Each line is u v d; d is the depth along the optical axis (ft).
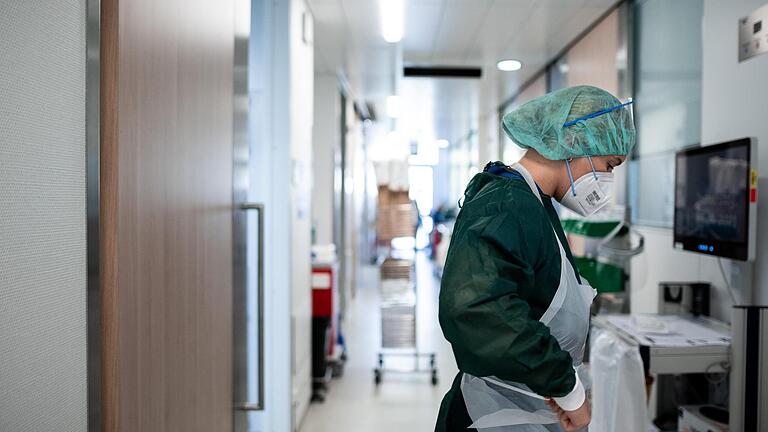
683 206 9.38
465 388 4.66
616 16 12.83
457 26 14.10
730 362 7.52
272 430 10.48
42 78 3.13
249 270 10.46
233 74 6.21
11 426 2.96
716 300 9.38
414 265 14.56
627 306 11.58
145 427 4.11
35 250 3.09
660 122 11.40
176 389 4.68
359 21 13.57
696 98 10.11
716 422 8.25
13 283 2.96
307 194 12.55
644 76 12.04
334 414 12.03
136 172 3.92
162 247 4.38
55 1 3.21
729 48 8.99
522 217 3.96
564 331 4.36
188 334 4.94
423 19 13.52
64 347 3.30
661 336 8.21
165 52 4.41
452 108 27.73
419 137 41.78
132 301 3.88
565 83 16.67
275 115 10.57
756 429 7.36
